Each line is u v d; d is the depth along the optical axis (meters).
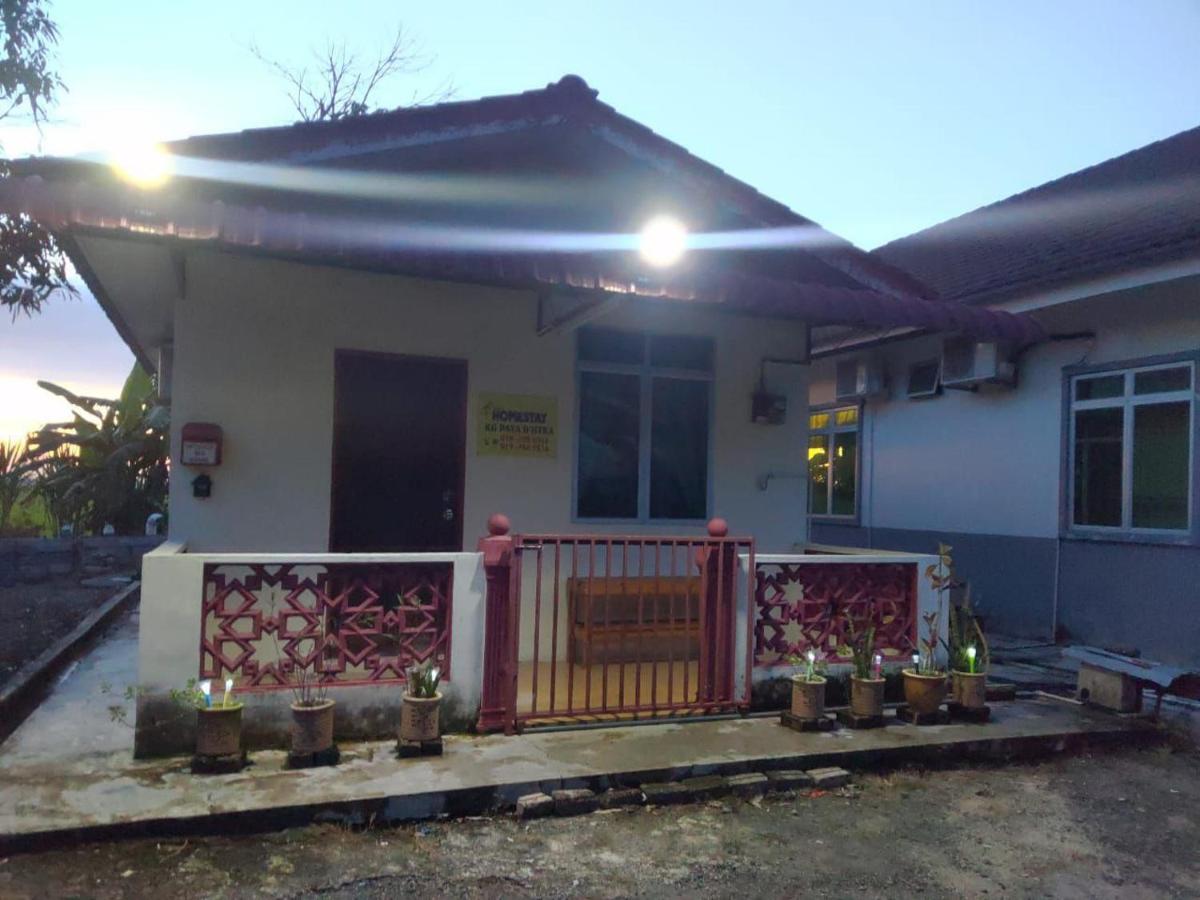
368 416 6.98
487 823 4.47
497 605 5.47
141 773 4.62
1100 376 9.41
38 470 15.39
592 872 4.01
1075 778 5.51
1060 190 13.20
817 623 6.38
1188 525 8.46
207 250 5.45
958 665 6.45
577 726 5.61
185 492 6.48
